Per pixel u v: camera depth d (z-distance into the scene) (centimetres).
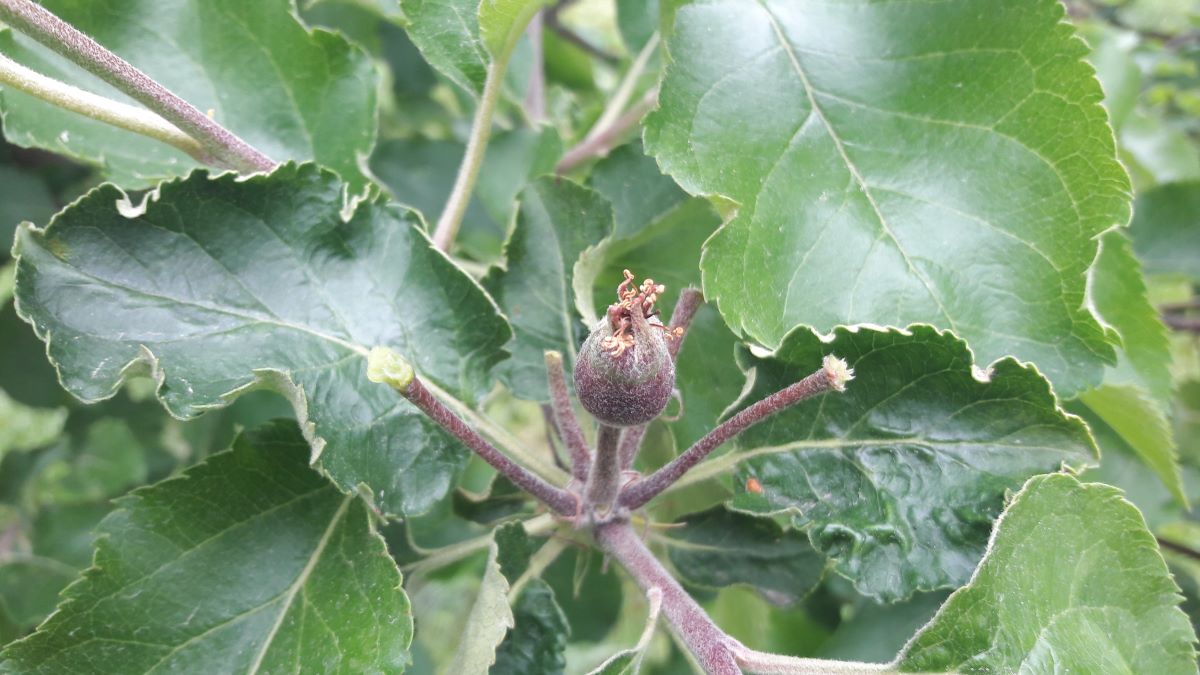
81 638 18
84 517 33
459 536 28
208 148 19
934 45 20
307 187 19
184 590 19
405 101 38
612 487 19
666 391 16
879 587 18
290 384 18
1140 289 25
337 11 36
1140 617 18
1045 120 19
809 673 18
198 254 18
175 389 18
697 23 20
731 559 22
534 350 21
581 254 21
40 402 31
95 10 22
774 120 20
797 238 19
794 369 19
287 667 18
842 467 19
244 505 19
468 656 18
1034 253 19
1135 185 34
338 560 19
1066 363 19
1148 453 24
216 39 22
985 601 17
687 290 19
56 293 17
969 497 18
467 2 21
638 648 18
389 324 19
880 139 20
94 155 22
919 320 19
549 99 36
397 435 19
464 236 31
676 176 19
